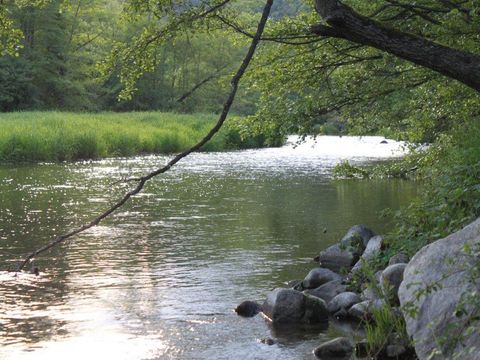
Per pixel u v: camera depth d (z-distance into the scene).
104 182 21.64
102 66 7.50
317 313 7.67
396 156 32.94
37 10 58.50
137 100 66.25
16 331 7.27
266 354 6.61
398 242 8.62
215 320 7.70
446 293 5.61
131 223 14.16
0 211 15.60
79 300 8.44
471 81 5.48
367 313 7.46
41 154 29.59
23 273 9.80
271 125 9.63
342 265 10.17
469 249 5.29
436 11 8.11
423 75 10.14
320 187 20.41
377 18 9.11
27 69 58.47
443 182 8.86
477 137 9.90
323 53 9.78
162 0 7.04
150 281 9.38
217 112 61.59
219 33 9.10
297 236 12.68
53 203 16.94
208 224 14.05
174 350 6.73
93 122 39.91
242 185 21.05
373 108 10.45
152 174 5.28
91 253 11.19
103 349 6.74
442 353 5.18
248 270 10.03
